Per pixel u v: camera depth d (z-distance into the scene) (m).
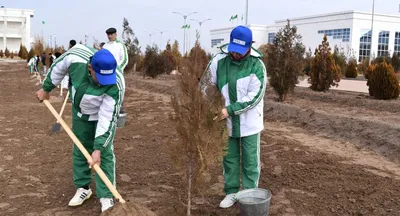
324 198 4.89
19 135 8.27
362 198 4.88
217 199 4.80
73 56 4.05
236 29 4.00
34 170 5.92
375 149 7.46
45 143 7.58
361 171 5.98
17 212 4.43
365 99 14.08
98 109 4.19
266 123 10.33
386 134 7.71
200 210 4.41
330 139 8.44
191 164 3.94
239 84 4.12
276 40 13.77
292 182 5.46
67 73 4.28
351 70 31.27
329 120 9.36
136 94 16.89
